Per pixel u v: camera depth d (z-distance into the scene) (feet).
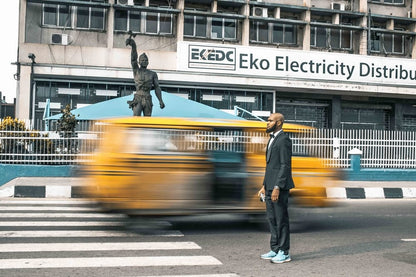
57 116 50.83
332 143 48.37
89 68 75.15
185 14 81.56
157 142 23.09
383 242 22.44
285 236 17.93
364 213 32.63
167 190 22.89
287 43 88.02
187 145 23.44
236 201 23.71
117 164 22.52
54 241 21.07
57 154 44.14
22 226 24.63
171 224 26.22
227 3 83.71
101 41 79.15
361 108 93.15
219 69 78.59
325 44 89.86
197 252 19.53
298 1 88.28
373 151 49.80
